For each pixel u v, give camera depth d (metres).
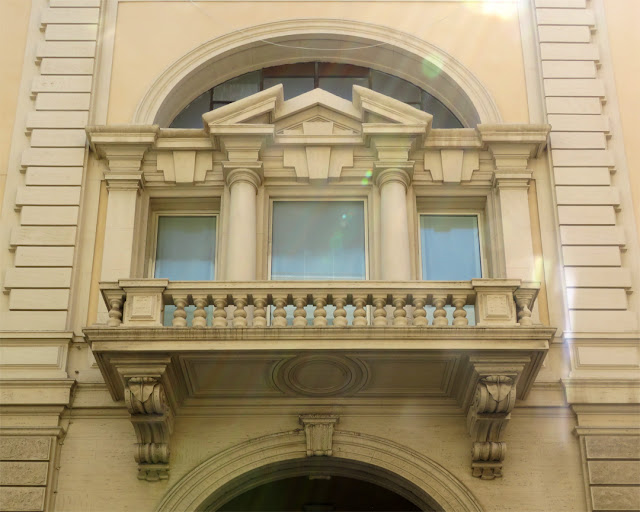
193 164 16.73
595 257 15.81
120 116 17.30
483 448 14.22
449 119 18.28
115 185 16.44
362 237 16.75
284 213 16.89
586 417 14.62
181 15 18.25
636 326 15.27
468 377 14.11
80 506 14.16
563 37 17.80
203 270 16.62
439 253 16.77
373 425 14.68
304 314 14.13
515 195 16.39
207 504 14.38
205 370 14.22
